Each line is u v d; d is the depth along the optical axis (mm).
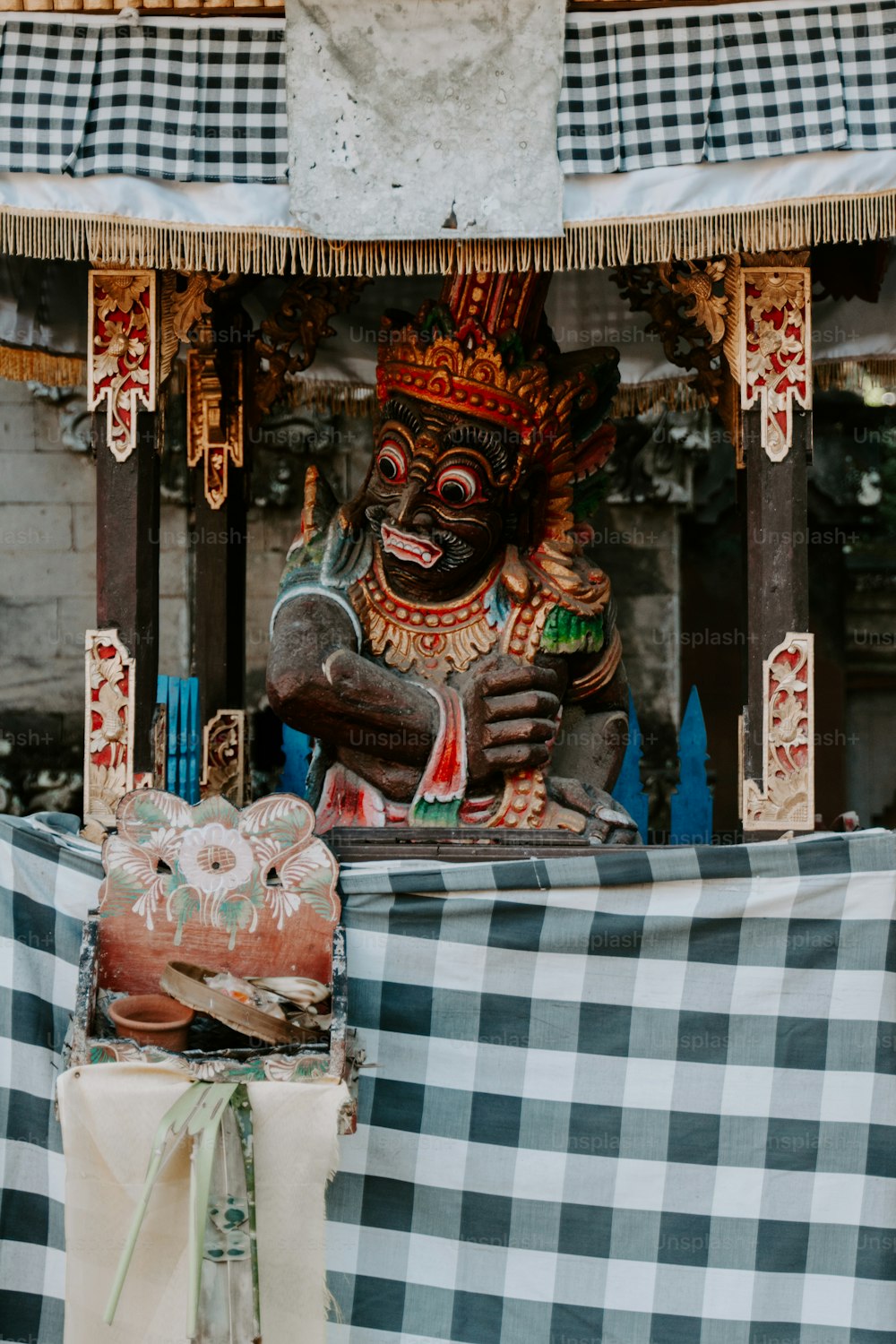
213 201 4711
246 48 4742
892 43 4641
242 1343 3938
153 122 4699
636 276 6285
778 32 4660
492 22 4676
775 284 5039
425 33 4680
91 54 4727
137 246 4730
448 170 4656
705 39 4672
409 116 4672
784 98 4641
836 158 4617
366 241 4738
